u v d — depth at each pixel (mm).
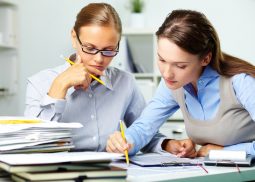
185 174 1080
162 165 1218
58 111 1383
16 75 3273
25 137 1118
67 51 3443
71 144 1229
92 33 1344
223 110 1381
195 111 1462
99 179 923
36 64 3416
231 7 3387
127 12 3520
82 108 1548
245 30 3375
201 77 1386
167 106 1567
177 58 1195
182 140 1564
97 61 1375
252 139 1443
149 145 1632
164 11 3502
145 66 3328
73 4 3461
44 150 1152
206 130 1437
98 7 1399
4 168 935
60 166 921
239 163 1212
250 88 1302
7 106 3297
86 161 951
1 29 3168
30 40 3389
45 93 1522
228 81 1359
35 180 873
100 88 1574
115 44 1380
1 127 1112
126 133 1488
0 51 3283
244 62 1388
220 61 1374
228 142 1438
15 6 3311
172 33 1191
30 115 1474
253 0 3348
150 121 1552
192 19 1228
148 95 3119
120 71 1669
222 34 3412
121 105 1613
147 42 3305
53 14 3453
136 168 1180
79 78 1369
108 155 1001
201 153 1485
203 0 3432
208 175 1085
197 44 1208
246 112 1384
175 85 1267
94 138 1556
